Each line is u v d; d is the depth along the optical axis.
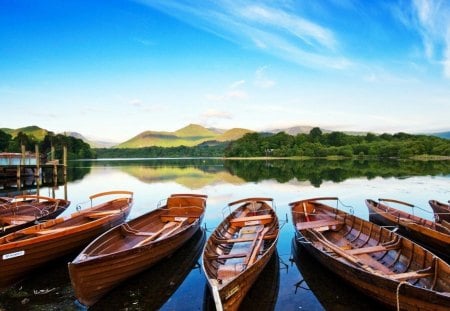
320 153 144.25
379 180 40.53
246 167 77.44
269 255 10.63
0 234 13.34
